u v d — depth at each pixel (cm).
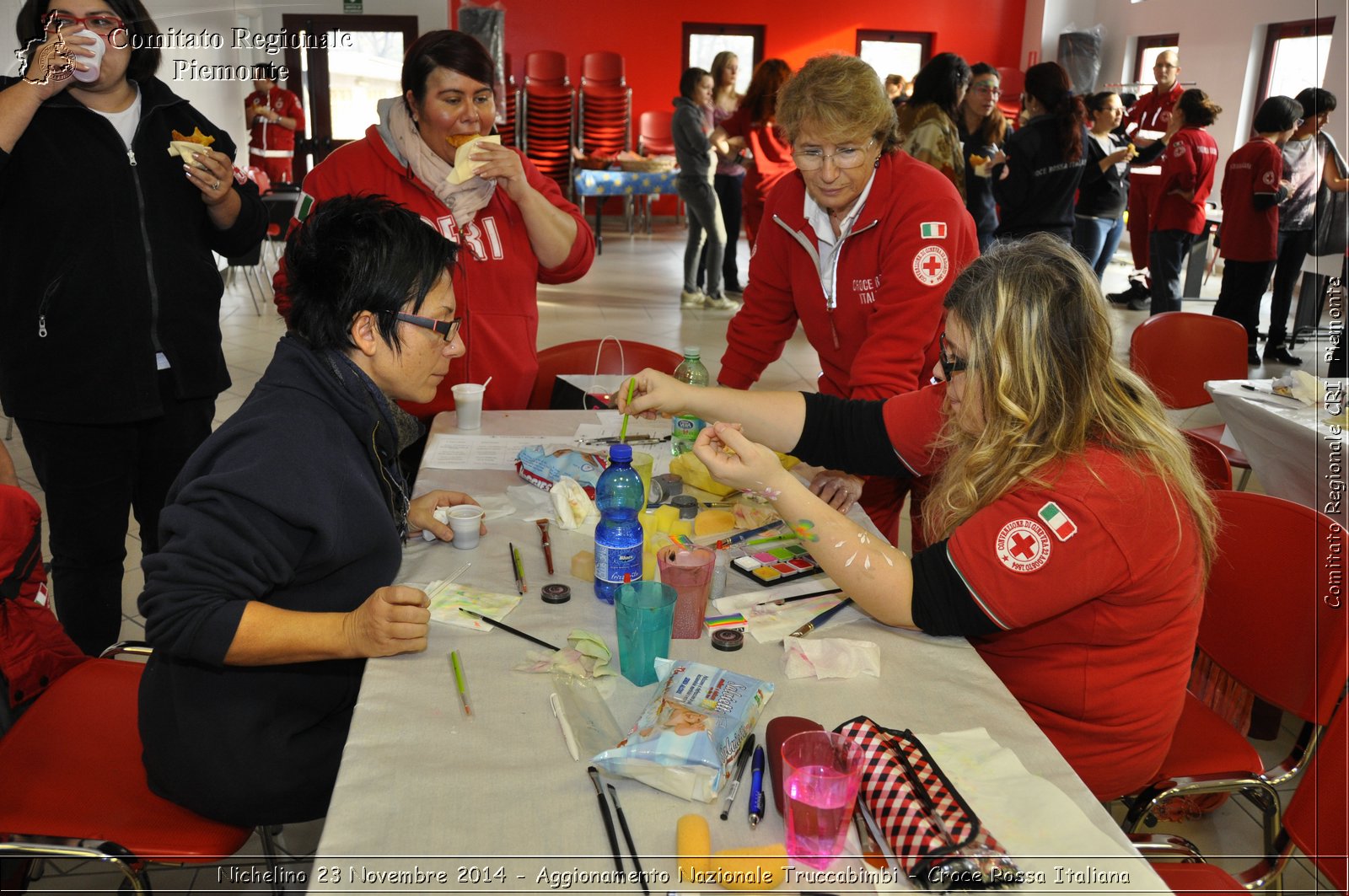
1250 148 568
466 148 222
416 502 174
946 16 1145
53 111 212
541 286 774
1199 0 973
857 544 140
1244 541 170
